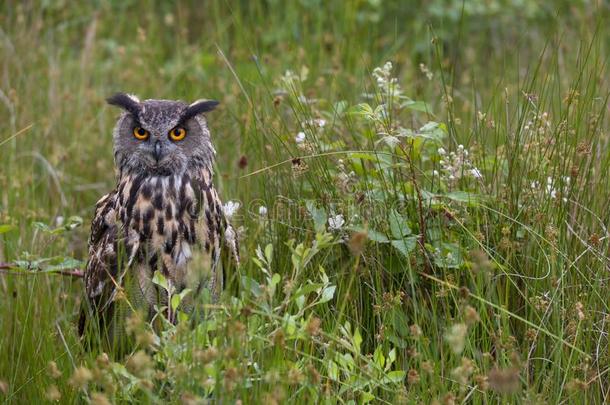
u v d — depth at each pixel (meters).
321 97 14.33
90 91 16.14
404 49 18.72
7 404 9.33
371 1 18.44
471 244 10.03
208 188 10.30
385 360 9.09
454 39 18.75
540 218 10.02
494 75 15.55
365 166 11.12
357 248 7.38
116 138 10.35
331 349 8.36
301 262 8.27
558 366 8.77
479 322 9.49
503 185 10.70
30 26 18.92
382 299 9.73
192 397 7.25
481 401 8.91
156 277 8.91
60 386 9.14
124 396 8.13
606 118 12.41
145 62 17.44
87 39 17.55
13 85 16.38
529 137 10.97
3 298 11.09
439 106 14.60
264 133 12.05
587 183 10.46
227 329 7.75
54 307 11.02
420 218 10.06
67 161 14.52
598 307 9.80
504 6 19.34
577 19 18.34
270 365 8.08
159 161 10.00
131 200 10.05
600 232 10.39
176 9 20.47
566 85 15.06
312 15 18.77
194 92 15.66
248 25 18.66
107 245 10.08
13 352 9.85
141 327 7.62
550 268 9.77
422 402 8.41
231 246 10.38
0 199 13.02
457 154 10.90
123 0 20.34
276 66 16.17
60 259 10.65
